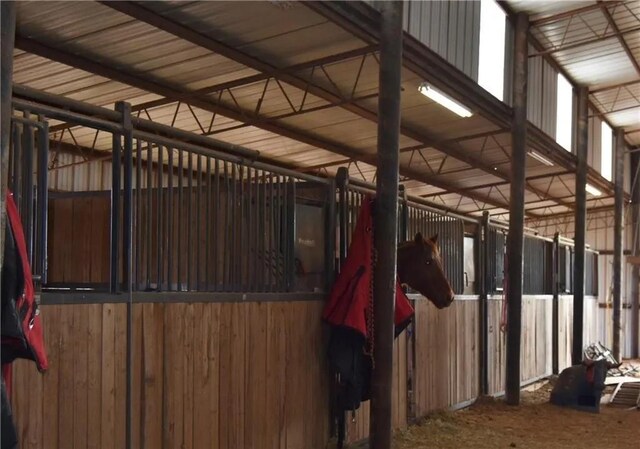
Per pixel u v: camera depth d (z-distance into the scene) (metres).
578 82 12.21
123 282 3.07
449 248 6.73
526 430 6.21
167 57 6.64
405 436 5.46
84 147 10.37
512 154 8.02
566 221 18.28
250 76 7.34
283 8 5.27
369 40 5.49
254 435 3.92
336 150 10.59
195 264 3.72
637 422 6.86
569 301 11.10
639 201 17.00
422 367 6.05
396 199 4.64
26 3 5.29
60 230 4.24
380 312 4.55
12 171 2.61
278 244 4.25
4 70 2.22
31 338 2.25
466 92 7.51
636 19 9.51
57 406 2.71
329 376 4.66
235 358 3.77
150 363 3.18
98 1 5.15
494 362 7.80
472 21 8.20
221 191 3.83
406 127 9.78
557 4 8.62
